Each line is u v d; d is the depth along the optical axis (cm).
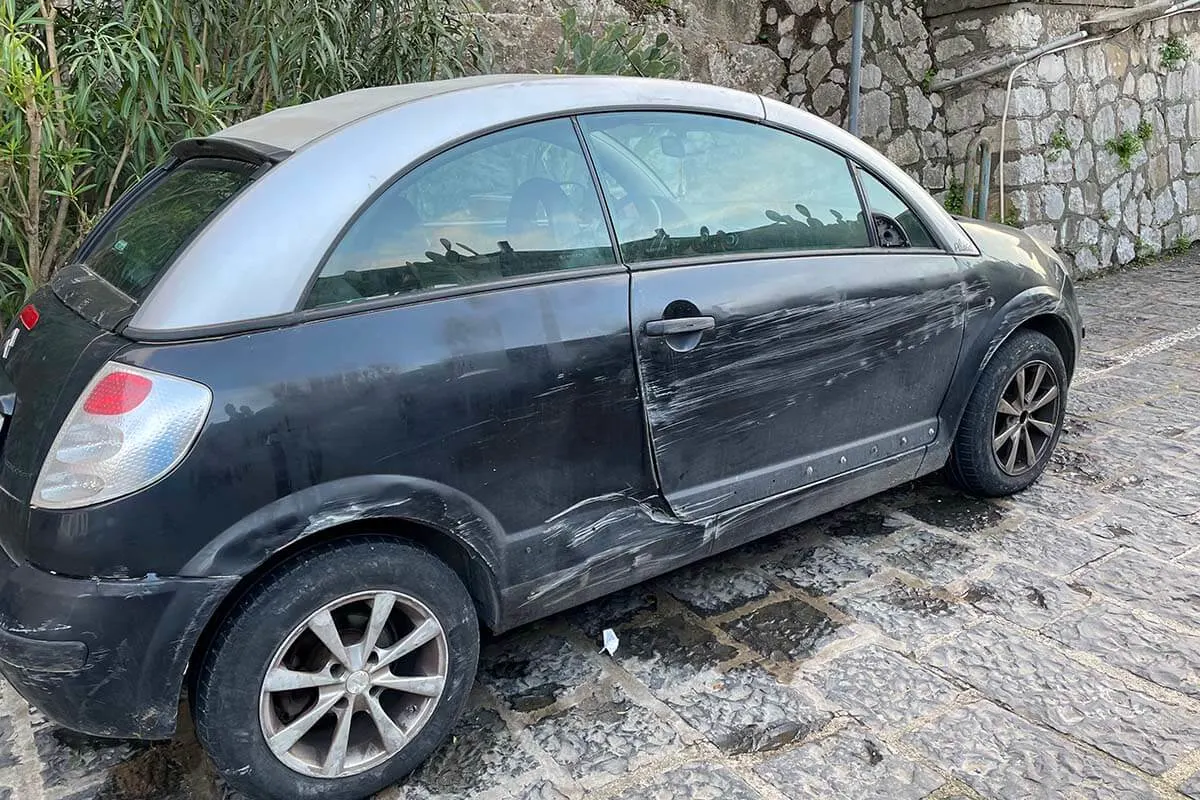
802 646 281
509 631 295
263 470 197
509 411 228
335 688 215
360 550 215
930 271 318
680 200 270
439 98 237
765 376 277
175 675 197
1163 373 527
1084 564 321
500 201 238
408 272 221
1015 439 362
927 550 335
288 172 214
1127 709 247
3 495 204
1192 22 855
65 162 350
